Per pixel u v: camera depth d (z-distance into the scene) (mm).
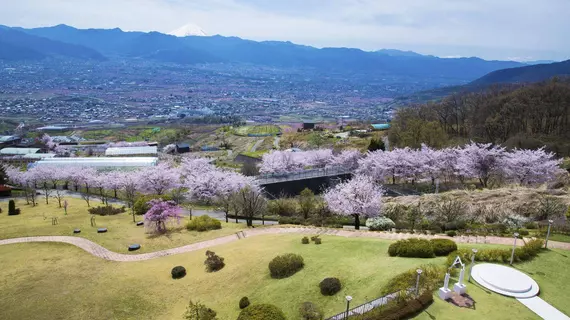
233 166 100500
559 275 24359
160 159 122812
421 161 67812
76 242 41469
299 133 151000
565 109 85875
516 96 94688
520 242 32344
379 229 41531
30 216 52812
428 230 39062
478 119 100250
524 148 73000
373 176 70062
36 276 33094
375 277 25969
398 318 19625
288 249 34594
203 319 25141
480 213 44188
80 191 75250
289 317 24141
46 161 91688
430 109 119500
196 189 62406
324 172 77750
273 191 69250
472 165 61938
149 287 31500
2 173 76250
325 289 25672
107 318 27266
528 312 20094
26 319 26984
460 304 20906
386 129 148375
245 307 25641
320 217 49812
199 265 34688
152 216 45062
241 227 47094
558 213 41281
